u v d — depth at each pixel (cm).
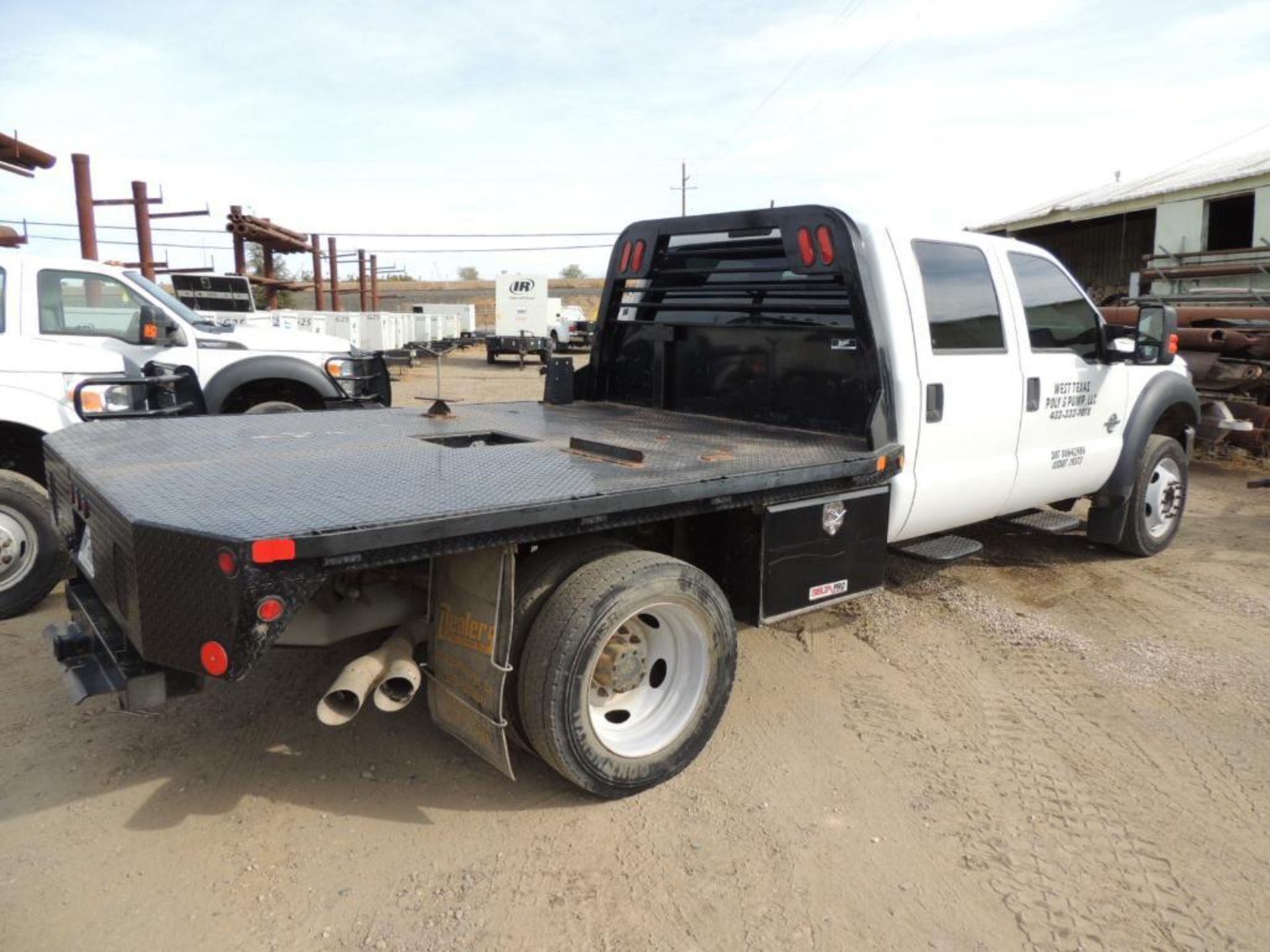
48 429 539
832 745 372
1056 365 522
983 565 619
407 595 342
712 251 504
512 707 314
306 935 259
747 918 270
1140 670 450
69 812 315
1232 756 368
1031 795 338
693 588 329
